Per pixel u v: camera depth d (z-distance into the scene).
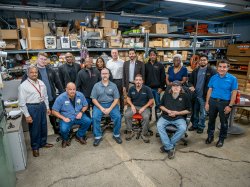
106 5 6.75
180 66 3.42
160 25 5.79
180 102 2.66
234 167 2.30
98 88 2.89
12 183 1.84
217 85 2.63
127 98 3.12
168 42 6.00
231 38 7.08
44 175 2.17
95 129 2.79
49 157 2.51
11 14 6.51
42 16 6.97
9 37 4.34
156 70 3.45
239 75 6.29
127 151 2.66
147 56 5.50
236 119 3.85
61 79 3.25
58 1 6.35
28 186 2.00
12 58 4.73
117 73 3.62
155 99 3.51
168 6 6.94
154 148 2.74
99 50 5.19
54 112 2.65
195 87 3.21
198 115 3.26
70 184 2.03
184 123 2.59
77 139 2.93
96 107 2.93
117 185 2.02
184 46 6.31
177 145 2.82
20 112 2.50
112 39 5.24
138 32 5.61
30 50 4.49
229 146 2.79
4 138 1.67
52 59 4.83
